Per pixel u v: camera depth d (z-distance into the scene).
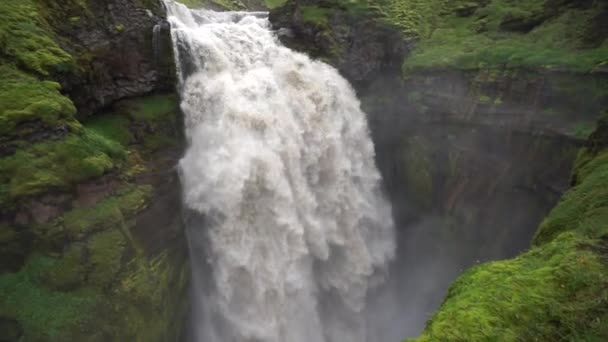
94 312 10.20
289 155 18.36
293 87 20.14
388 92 23.08
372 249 21.64
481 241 18.98
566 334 4.96
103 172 11.32
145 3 15.73
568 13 17.84
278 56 20.59
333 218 20.02
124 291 11.07
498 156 17.95
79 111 12.99
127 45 14.64
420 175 21.14
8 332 9.23
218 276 15.72
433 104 20.09
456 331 5.12
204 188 15.55
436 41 22.06
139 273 11.75
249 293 16.09
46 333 9.38
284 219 17.28
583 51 16.12
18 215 9.56
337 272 19.92
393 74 23.16
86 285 10.27
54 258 9.98
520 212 17.36
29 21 12.04
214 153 16.20
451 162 19.84
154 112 14.94
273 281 16.67
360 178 21.67
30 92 10.63
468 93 18.83
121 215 11.48
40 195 9.82
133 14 15.02
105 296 10.55
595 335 4.84
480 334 5.04
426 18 23.89
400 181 22.36
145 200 12.86
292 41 22.88
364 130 22.16
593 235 6.68
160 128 14.91
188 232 15.55
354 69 22.62
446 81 19.73
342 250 20.17
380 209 22.30
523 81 16.91
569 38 17.05
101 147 11.90
